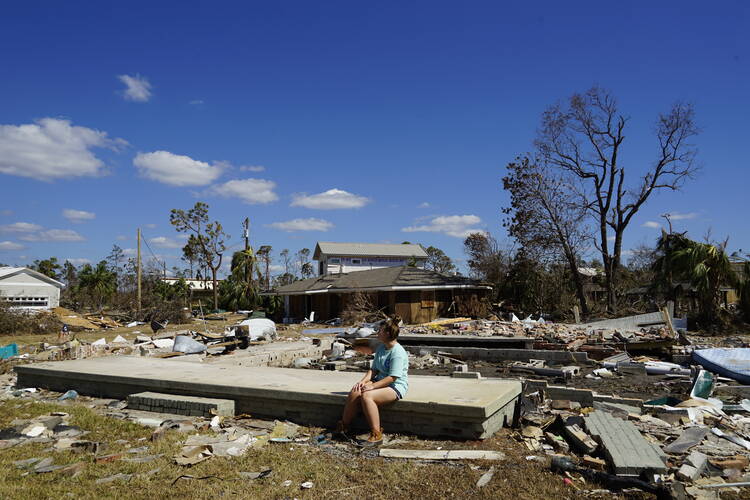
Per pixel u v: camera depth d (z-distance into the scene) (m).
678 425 6.56
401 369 6.36
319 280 38.31
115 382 8.70
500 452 5.59
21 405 8.30
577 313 26.03
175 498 4.62
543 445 5.86
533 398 7.73
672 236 25.23
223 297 48.16
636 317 22.97
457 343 17.75
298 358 15.88
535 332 18.08
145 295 38.12
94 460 5.57
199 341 18.34
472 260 40.94
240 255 48.09
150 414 7.61
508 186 33.31
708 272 22.56
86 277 53.94
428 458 5.46
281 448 5.98
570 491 4.64
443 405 6.03
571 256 31.98
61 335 22.97
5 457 5.73
